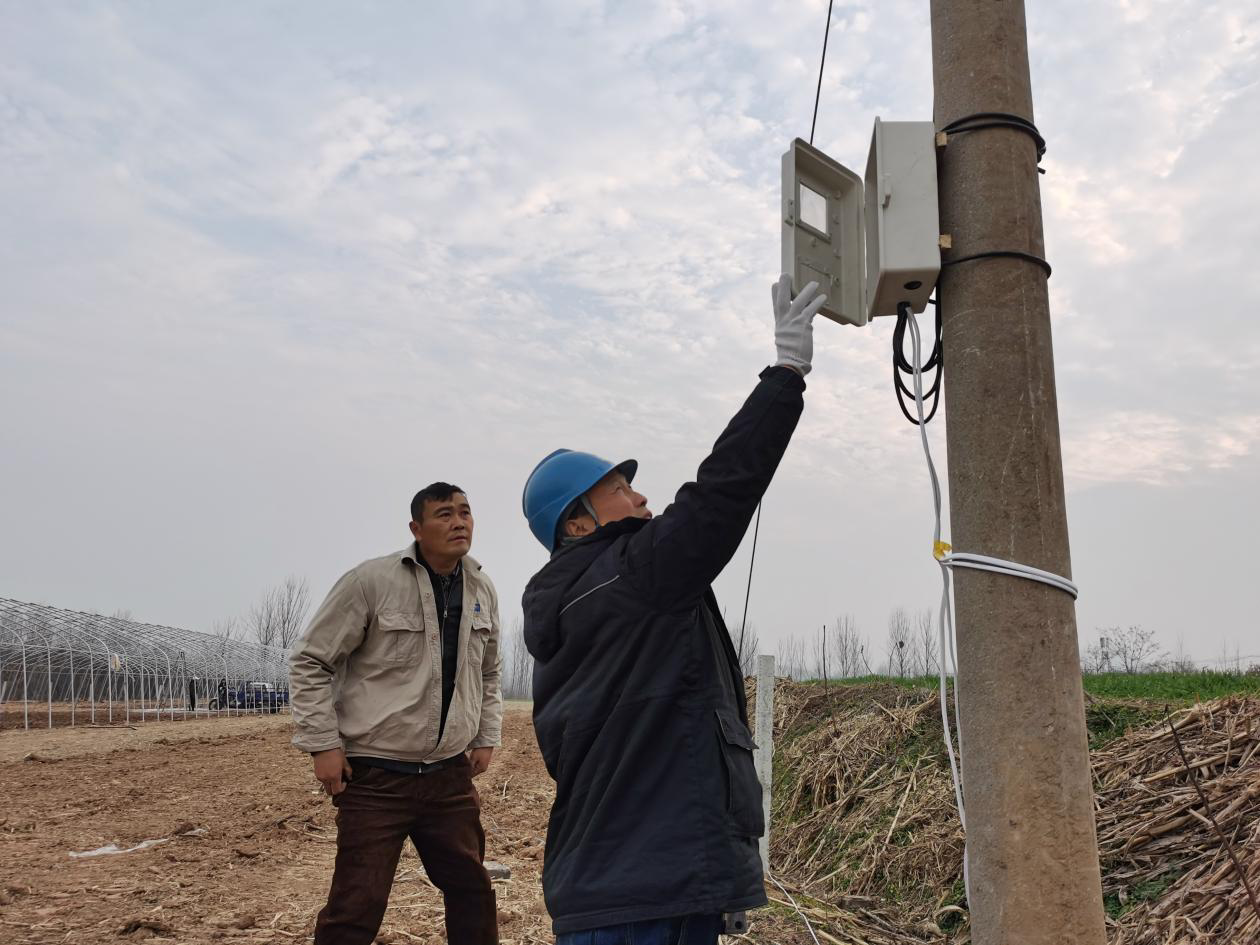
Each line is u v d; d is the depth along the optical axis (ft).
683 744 6.97
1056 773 6.71
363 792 12.32
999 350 7.31
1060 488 7.25
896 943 16.99
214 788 41.19
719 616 8.04
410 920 18.42
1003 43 7.85
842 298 8.01
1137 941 13.91
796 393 7.06
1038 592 6.96
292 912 19.19
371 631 12.71
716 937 6.94
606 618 7.24
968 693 7.08
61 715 108.58
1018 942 6.53
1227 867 14.11
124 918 18.53
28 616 97.40
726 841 6.80
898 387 8.45
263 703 141.18
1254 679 26.20
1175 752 17.67
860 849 22.04
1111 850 16.34
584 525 8.50
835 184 8.21
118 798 37.96
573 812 7.16
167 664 119.03
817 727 31.53
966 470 7.30
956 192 7.65
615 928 6.68
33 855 25.77
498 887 21.26
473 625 13.47
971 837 6.96
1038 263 7.52
